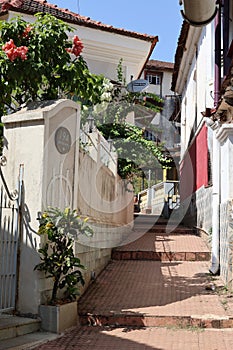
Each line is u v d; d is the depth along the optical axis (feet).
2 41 25.58
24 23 25.71
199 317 22.65
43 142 22.63
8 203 21.95
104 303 25.49
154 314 23.06
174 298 26.61
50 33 25.21
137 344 19.75
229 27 34.22
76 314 22.99
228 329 22.07
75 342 19.98
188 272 34.30
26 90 25.90
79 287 26.55
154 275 33.22
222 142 31.30
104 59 51.96
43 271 22.02
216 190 33.73
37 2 49.29
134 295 27.35
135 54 52.80
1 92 25.05
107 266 36.55
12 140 23.38
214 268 33.04
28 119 22.95
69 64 26.86
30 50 24.82
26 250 22.15
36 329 21.24
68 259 22.29
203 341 20.17
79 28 48.93
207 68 45.44
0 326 19.51
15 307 21.88
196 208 53.16
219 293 27.73
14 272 21.93
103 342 20.04
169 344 19.75
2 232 21.36
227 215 29.40
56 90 26.09
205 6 19.57
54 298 22.17
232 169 29.27
